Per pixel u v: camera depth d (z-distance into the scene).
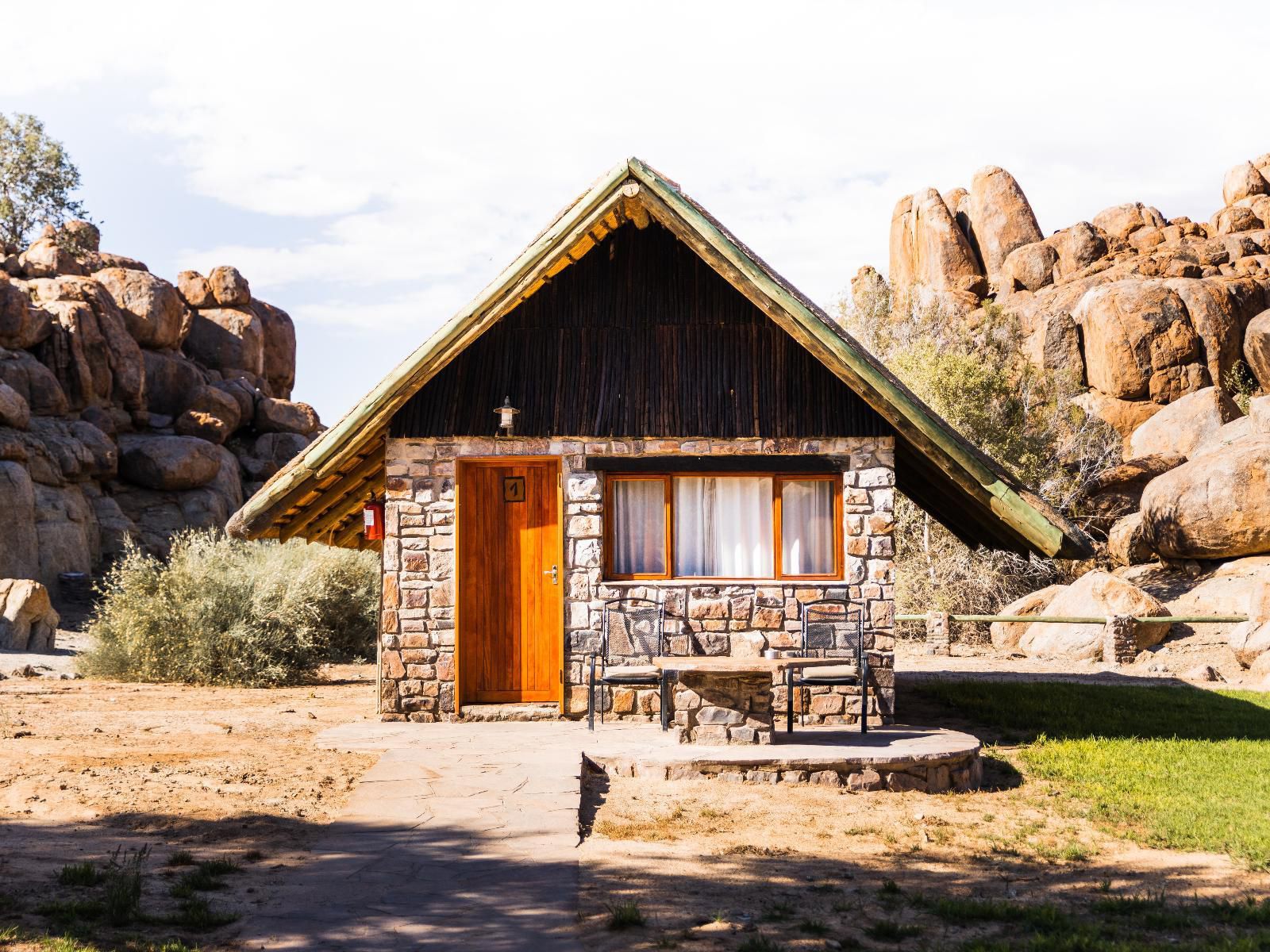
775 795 10.15
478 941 6.34
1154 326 46.66
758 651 13.12
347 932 6.41
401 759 10.68
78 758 10.80
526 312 13.70
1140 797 10.40
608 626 13.22
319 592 21.86
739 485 13.61
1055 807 10.13
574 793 9.46
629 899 7.24
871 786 10.53
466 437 13.37
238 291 50.31
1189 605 29.70
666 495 13.51
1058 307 52.00
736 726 11.27
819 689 13.08
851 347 12.47
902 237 62.62
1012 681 20.00
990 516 13.80
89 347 40.31
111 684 18.95
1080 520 38.69
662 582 13.30
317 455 12.89
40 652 24.33
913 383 37.75
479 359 13.58
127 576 20.83
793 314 12.48
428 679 13.26
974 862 8.38
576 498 13.37
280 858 7.81
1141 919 7.00
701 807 9.70
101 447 38.03
